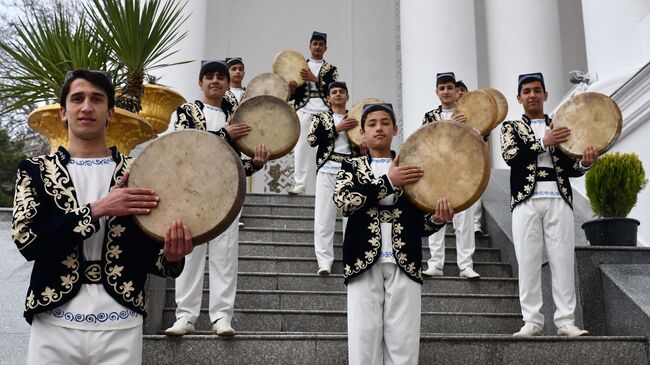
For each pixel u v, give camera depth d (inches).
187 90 505.7
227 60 364.5
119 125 242.7
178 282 197.3
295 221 326.3
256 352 186.4
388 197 164.4
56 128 244.7
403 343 157.5
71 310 108.2
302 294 247.6
